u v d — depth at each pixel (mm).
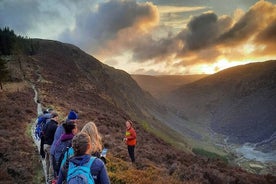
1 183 10062
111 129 26094
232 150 152875
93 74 129250
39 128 12531
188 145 128250
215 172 17031
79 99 51719
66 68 94938
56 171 7074
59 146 6969
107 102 66938
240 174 20516
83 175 4453
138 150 20094
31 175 11297
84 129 5945
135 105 151250
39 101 35469
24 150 14062
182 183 12578
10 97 33594
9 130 17547
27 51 107250
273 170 98812
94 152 5789
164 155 21172
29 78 63188
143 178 11297
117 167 12531
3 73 50656
